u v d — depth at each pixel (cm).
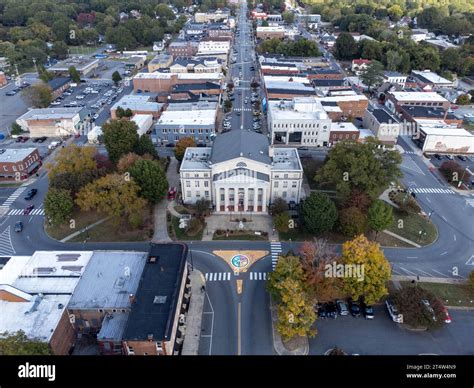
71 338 7838
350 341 7831
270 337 7906
